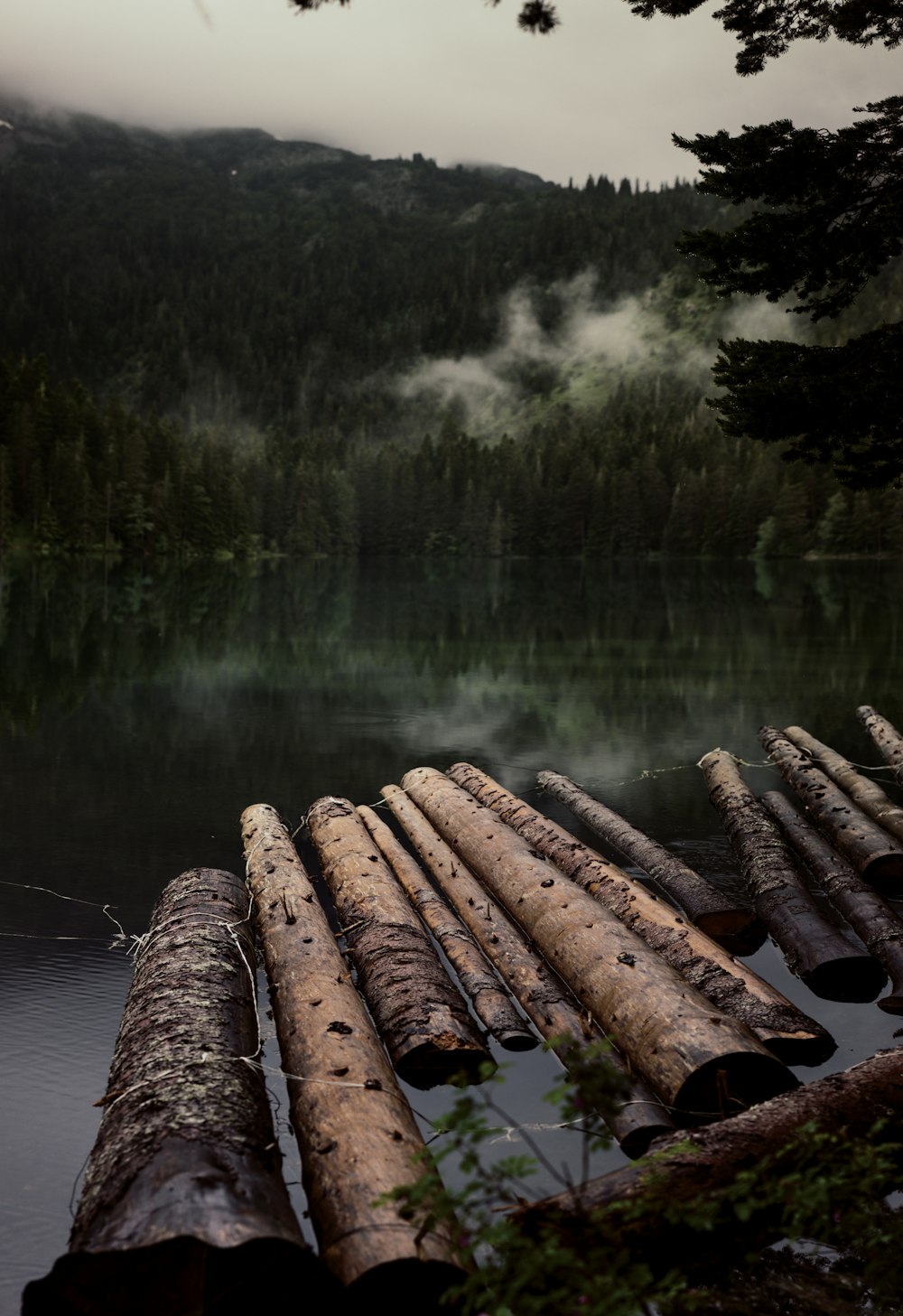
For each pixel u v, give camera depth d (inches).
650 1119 182.4
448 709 711.7
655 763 545.3
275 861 315.6
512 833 346.6
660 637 1234.0
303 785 480.7
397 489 6279.5
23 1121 187.6
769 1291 137.3
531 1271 103.1
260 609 1676.9
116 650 1012.5
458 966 253.4
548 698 765.3
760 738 598.9
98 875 339.9
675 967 247.1
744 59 350.0
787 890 312.8
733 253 369.1
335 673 887.1
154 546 4411.9
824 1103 160.6
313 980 226.7
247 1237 129.3
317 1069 188.1
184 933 250.1
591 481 6092.5
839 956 263.9
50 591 2004.2
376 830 376.2
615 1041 215.0
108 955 273.4
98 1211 141.5
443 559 5861.2
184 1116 160.6
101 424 4702.3
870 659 1006.4
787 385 357.7
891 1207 153.0
